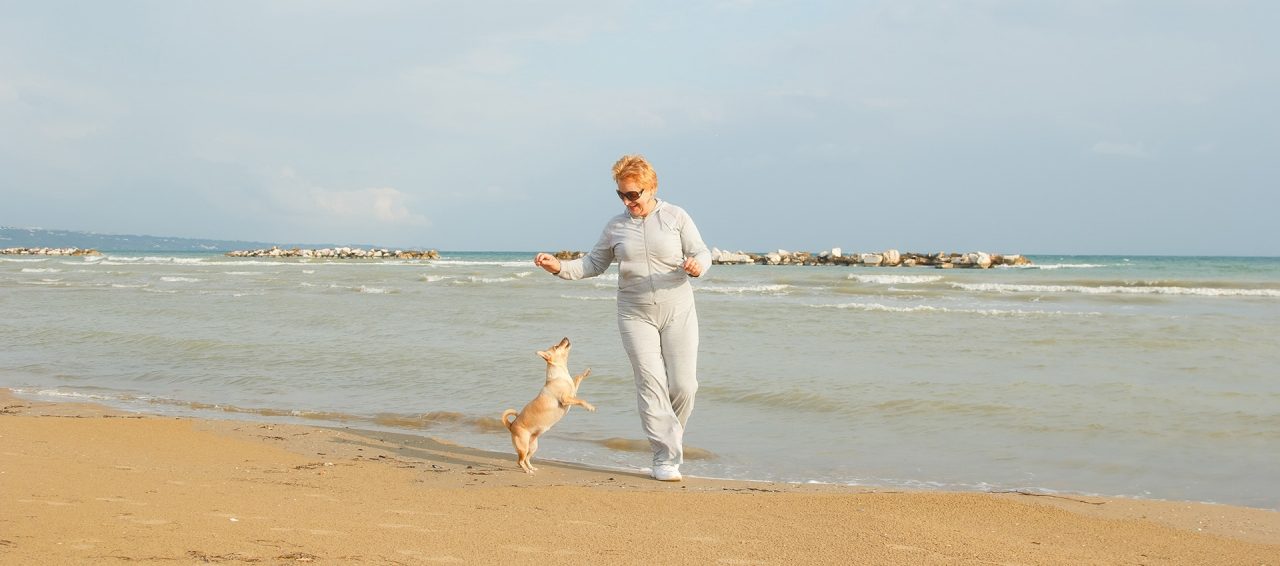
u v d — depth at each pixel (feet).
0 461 15.33
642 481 17.47
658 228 17.71
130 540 10.28
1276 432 22.20
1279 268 158.92
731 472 19.15
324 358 37.70
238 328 49.57
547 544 11.42
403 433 23.21
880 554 11.50
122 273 135.33
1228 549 12.36
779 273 133.08
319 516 12.39
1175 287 83.56
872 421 24.61
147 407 27.45
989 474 18.97
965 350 37.81
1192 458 20.06
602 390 29.63
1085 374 31.24
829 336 43.21
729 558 11.09
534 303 67.10
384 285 98.58
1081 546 12.25
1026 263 177.99
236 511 12.36
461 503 13.98
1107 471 19.07
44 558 9.32
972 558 11.46
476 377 32.63
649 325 18.08
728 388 29.25
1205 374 30.96
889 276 117.29
